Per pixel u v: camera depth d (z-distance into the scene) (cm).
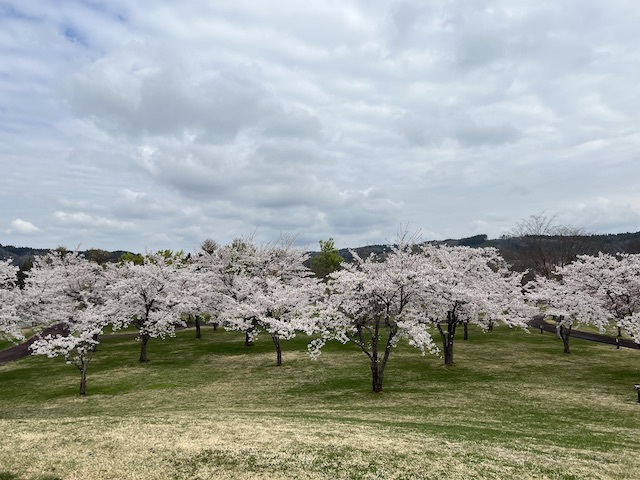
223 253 5122
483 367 3189
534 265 6256
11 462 1127
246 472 1080
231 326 4591
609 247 7525
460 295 2934
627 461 1264
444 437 1427
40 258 5269
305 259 5266
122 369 3422
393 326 2692
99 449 1209
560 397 2339
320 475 1072
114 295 4375
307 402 2333
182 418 1627
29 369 3559
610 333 4997
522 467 1169
